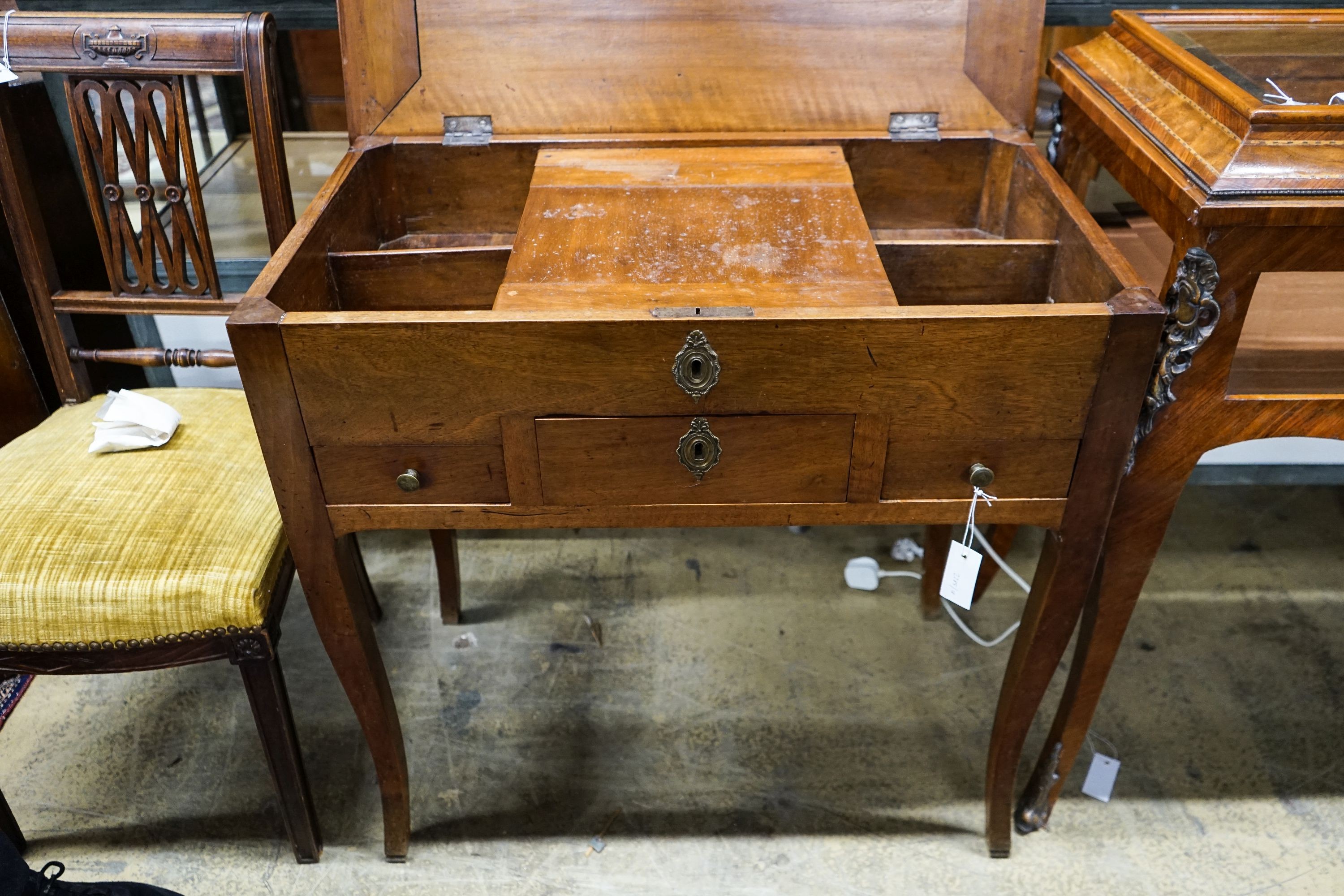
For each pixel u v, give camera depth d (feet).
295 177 6.87
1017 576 6.22
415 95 4.97
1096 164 5.22
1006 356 3.50
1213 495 7.55
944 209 5.19
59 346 5.09
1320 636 6.34
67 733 5.67
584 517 3.99
